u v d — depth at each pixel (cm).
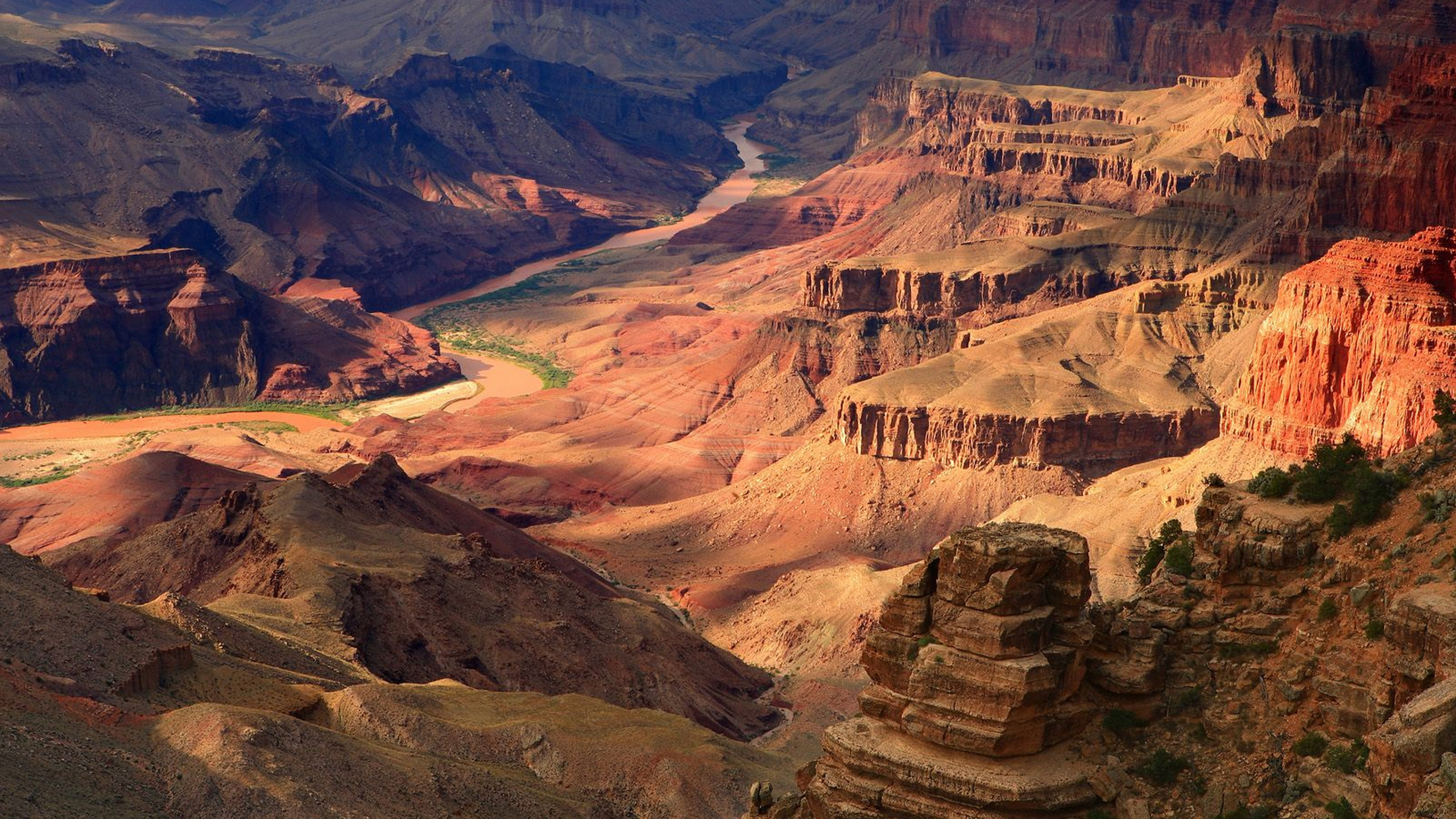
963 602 4875
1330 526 5050
